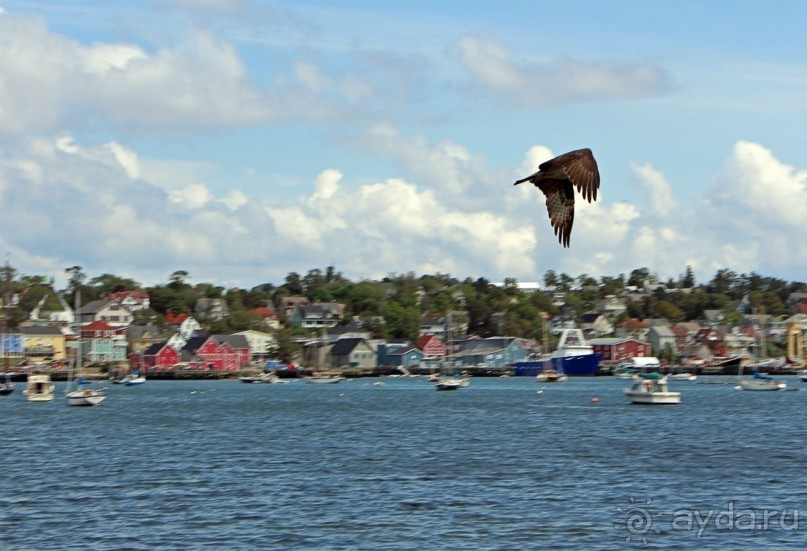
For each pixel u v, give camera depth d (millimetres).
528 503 46000
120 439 78188
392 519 42656
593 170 12734
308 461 61562
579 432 81000
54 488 51750
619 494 48312
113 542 39250
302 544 38531
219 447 70875
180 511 44906
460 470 56750
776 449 67125
